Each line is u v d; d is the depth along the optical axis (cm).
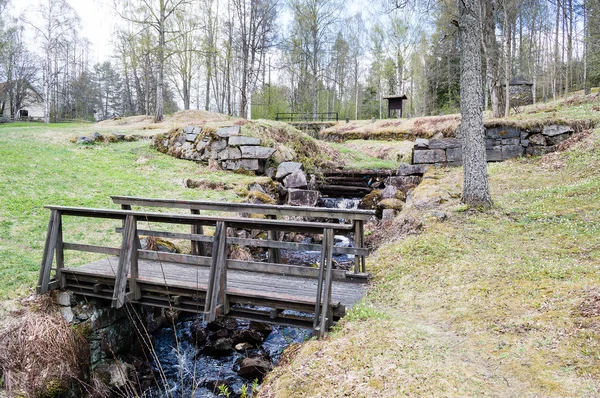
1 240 785
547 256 637
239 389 558
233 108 4544
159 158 1633
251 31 2745
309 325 516
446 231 816
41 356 519
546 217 808
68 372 527
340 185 1650
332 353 425
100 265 687
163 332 732
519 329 430
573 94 2575
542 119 1359
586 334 384
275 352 639
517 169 1239
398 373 371
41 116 4897
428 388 345
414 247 763
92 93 6438
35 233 839
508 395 328
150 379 591
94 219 968
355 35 4388
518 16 2753
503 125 1373
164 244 825
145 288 589
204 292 555
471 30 886
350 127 2705
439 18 1828
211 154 1603
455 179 1243
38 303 581
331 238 497
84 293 593
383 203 1205
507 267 613
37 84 4772
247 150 1543
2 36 3881
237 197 1265
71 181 1209
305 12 3303
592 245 644
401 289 615
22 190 1062
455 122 2186
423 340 440
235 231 1005
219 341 657
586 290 475
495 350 401
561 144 1298
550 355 371
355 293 597
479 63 907
